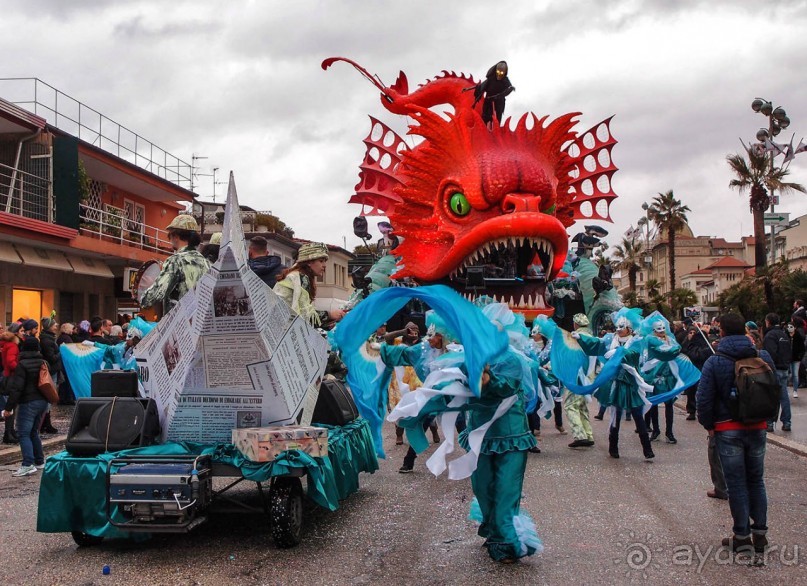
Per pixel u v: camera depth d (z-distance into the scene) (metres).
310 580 5.05
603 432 12.93
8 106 18.20
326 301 37.16
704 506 7.04
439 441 11.24
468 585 4.91
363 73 15.39
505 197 11.45
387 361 5.88
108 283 25.23
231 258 5.63
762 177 34.72
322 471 5.93
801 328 16.52
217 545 5.90
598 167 15.12
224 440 6.11
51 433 12.50
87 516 5.66
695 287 89.62
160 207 29.72
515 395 5.29
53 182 19.94
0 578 5.14
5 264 19.45
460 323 5.16
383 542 5.96
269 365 5.90
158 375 6.29
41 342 12.55
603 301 15.25
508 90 13.74
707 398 5.61
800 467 9.10
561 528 6.27
